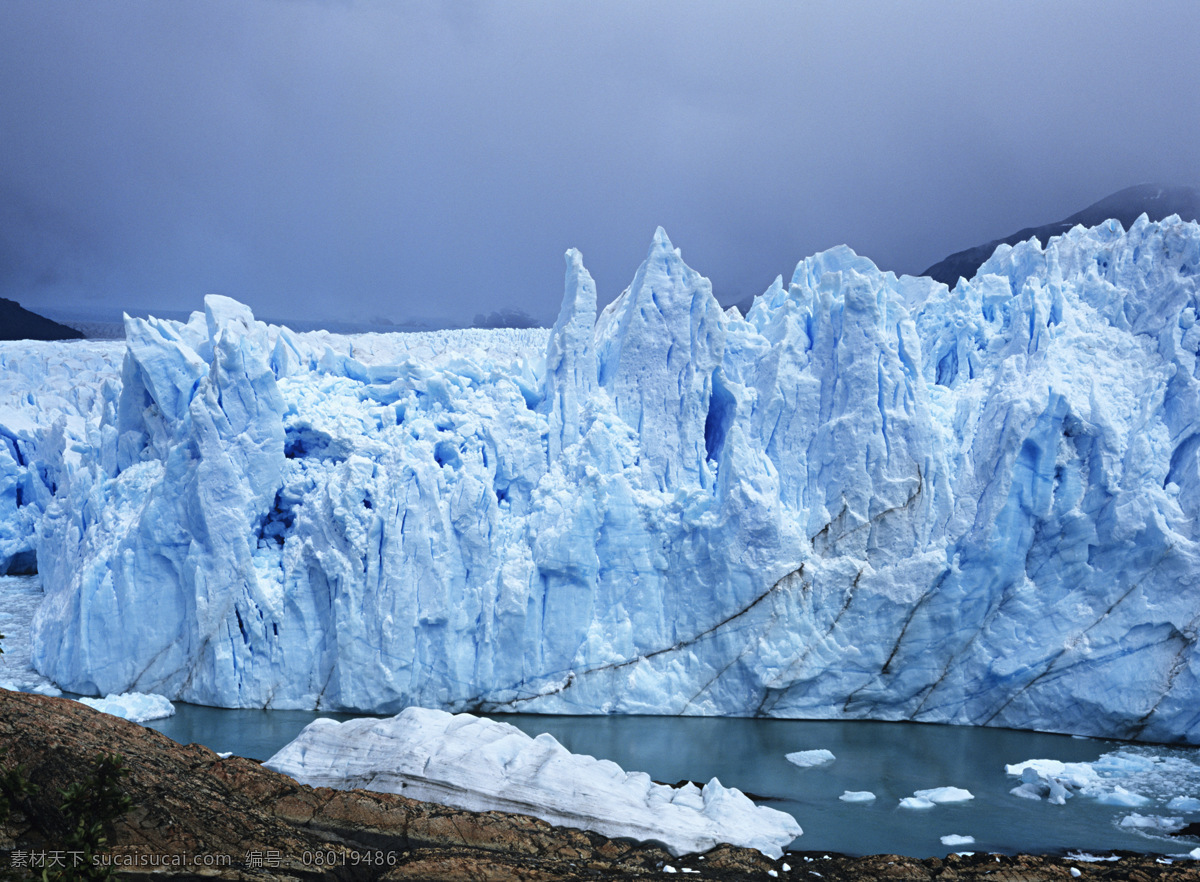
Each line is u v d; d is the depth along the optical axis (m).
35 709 12.27
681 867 11.68
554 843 12.04
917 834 12.83
